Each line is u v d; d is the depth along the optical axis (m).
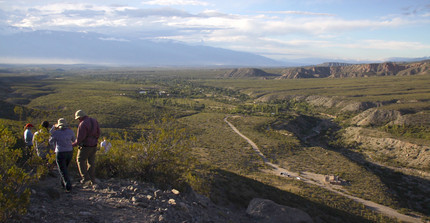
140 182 8.96
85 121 7.28
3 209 4.62
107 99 125.69
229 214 8.88
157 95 166.00
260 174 40.44
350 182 42.25
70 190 6.77
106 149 12.05
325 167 50.09
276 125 93.31
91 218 5.40
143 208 6.63
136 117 91.62
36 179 6.18
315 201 25.88
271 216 8.44
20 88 159.62
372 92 163.12
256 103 162.25
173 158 10.45
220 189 17.34
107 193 7.17
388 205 33.53
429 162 56.59
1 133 7.88
